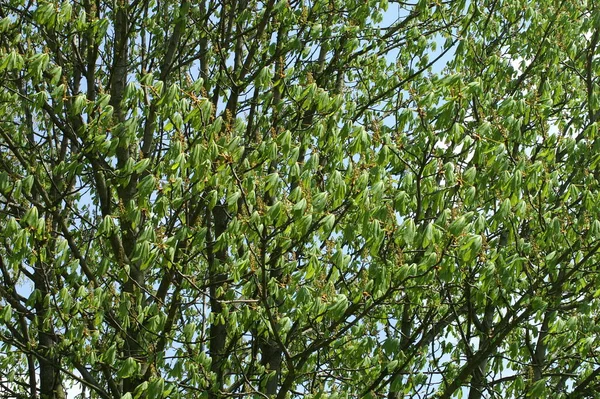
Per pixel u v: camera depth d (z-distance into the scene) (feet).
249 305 26.73
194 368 25.58
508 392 30.86
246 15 30.68
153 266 28.53
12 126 31.89
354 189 23.18
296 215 22.44
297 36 31.68
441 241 22.91
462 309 32.12
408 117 25.57
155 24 33.37
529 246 25.99
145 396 25.58
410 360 26.02
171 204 25.22
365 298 25.38
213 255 30.19
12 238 27.09
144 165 24.80
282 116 30.14
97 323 25.17
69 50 32.42
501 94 33.32
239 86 30.14
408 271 22.72
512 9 33.42
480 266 26.32
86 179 32.30
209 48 32.55
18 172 32.45
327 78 33.63
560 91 30.86
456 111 23.97
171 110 23.85
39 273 28.91
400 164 26.78
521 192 26.30
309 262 23.35
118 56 29.71
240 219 23.56
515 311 25.52
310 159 23.53
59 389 33.01
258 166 25.32
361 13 31.63
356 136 23.39
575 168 28.84
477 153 23.99
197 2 33.55
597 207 26.11
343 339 26.37
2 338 26.99
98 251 33.09
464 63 32.91
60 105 25.29
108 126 25.82
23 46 30.48
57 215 27.53
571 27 32.71
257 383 29.48
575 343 27.37
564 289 27.96
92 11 27.22
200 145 22.62
